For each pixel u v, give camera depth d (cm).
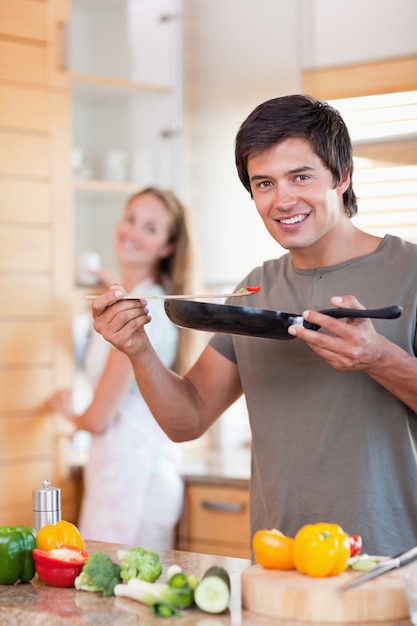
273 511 217
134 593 171
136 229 366
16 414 366
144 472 352
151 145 420
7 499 364
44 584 187
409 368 191
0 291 365
